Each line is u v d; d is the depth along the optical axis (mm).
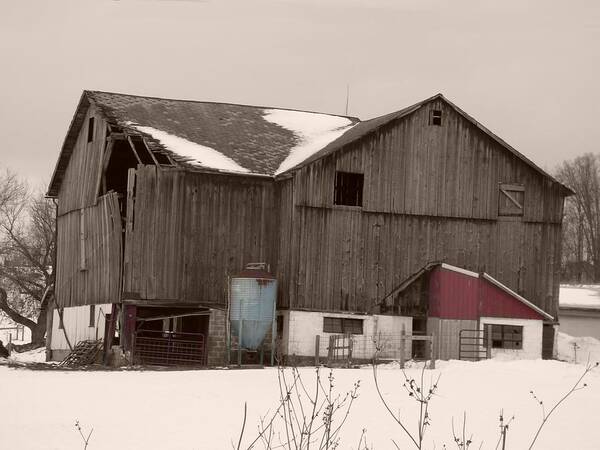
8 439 23328
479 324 45594
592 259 112500
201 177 44500
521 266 47375
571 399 30688
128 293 43219
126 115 47406
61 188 54156
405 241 45844
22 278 75500
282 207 45250
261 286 43219
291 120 52906
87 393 29969
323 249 44656
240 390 30953
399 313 45562
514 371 36469
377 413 27594
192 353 44281
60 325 52500
